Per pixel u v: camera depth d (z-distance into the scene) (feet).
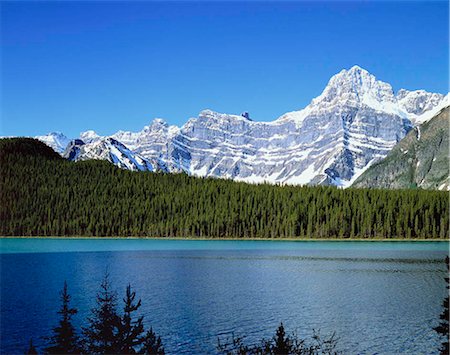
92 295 359.87
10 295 357.82
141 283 423.23
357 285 417.49
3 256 646.33
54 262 575.79
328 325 287.28
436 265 548.72
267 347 172.65
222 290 390.63
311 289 397.80
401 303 344.69
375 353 239.09
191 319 294.25
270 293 379.35
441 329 173.17
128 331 155.12
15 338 249.55
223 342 249.55
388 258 617.21
